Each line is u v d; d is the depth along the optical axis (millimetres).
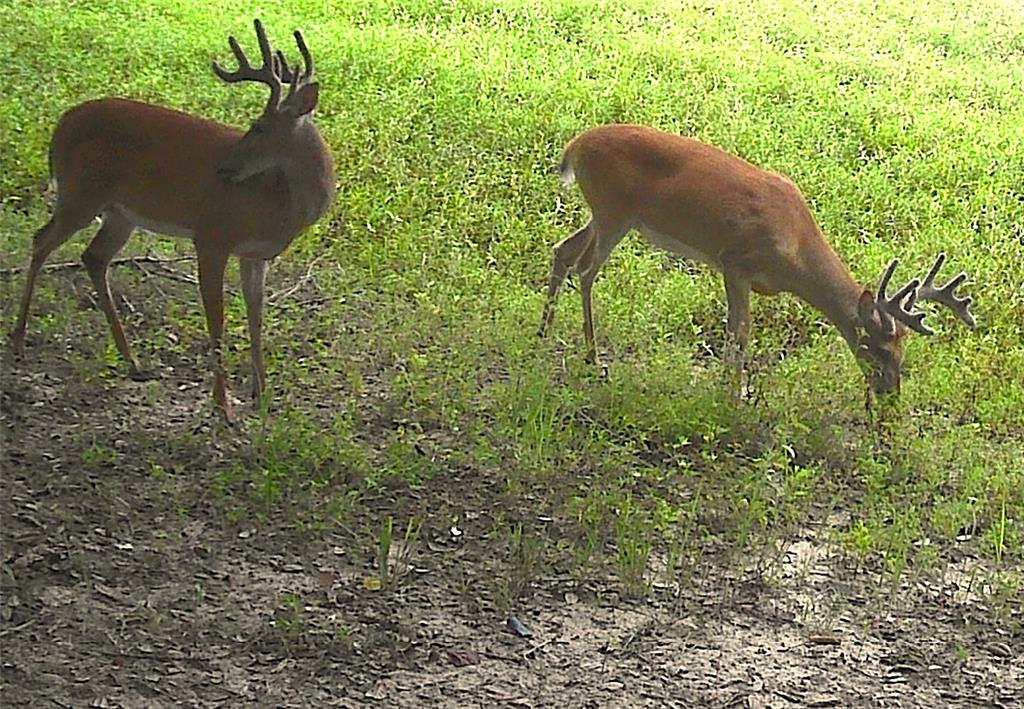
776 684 8305
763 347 10570
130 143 9578
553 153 12547
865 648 8516
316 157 9586
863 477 9562
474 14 15695
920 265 11578
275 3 15281
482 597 8562
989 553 9156
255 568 8578
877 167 12930
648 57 14781
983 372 10531
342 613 8398
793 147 12953
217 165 9500
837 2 18750
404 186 11734
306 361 9922
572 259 10555
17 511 8656
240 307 10320
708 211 10195
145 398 9562
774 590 8758
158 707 7918
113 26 13852
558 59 14484
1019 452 9789
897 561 8859
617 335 10539
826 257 10234
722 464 9477
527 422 9484
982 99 14906
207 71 13086
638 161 10359
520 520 8992
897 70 15336
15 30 13406
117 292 10312
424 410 9648
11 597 8266
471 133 12602
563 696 8156
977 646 8578
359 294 10617
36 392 9477
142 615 8273
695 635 8484
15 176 11125
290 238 9625
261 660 8148
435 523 8922
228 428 9367
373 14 15367
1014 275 11602
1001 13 19219
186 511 8805
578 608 8562
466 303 10492
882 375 10008
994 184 12914
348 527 8828
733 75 14438
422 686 8125
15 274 10273
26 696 7891
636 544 8805
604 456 9406
